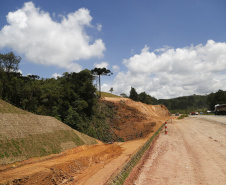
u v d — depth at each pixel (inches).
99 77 2561.5
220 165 355.9
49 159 468.1
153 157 445.7
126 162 360.5
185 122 1605.6
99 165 403.9
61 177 328.8
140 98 4690.0
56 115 1100.5
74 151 597.9
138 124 1553.9
